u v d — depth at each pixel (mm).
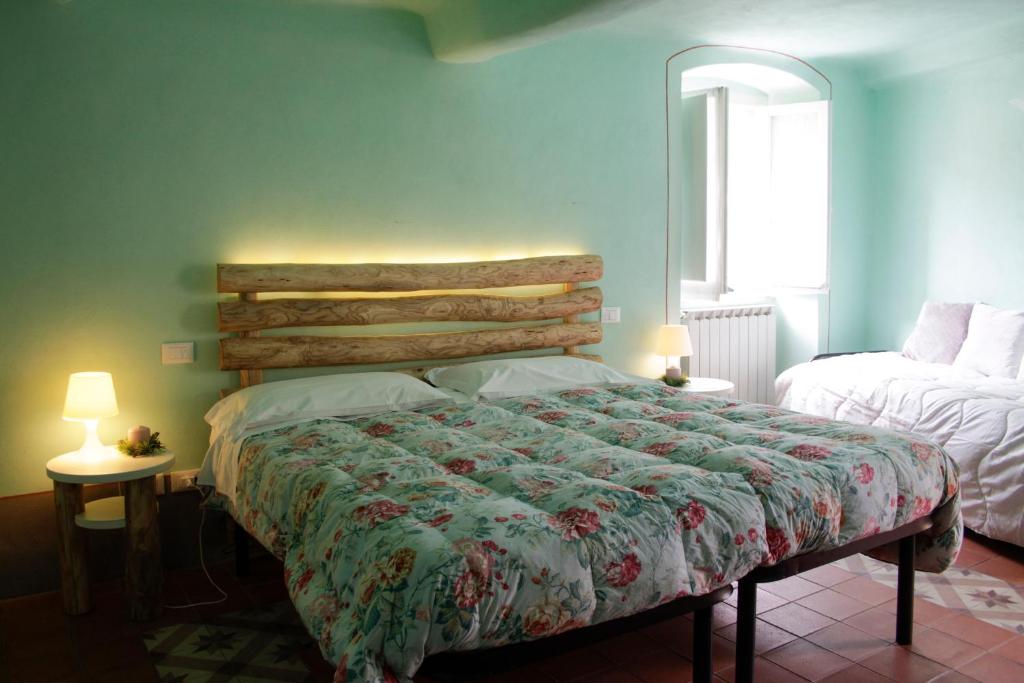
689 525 2312
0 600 3576
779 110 5973
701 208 5629
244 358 3938
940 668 2848
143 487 3326
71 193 3633
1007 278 5395
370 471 2697
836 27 4992
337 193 4238
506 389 4148
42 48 3533
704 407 3727
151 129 3775
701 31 5031
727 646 3045
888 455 2840
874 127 6207
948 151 5691
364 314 4223
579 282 5016
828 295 6109
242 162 3990
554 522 2184
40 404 3631
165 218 3834
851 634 3115
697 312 5762
